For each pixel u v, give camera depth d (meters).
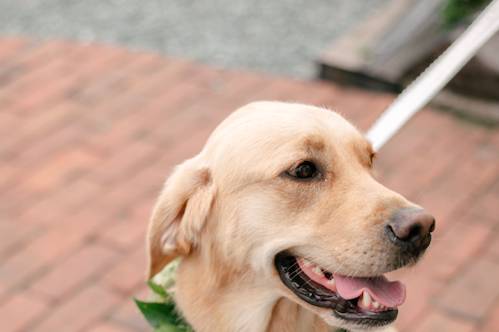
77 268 1.66
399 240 1.08
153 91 2.22
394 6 2.43
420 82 1.23
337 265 1.10
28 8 2.75
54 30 2.58
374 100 2.12
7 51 2.46
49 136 2.05
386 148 1.93
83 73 2.32
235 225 1.13
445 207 1.74
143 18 2.64
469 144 1.93
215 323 1.15
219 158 1.14
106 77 2.30
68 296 1.61
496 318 1.54
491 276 1.61
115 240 1.71
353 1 2.64
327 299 1.12
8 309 1.59
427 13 2.18
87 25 2.61
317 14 2.59
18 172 1.92
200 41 2.49
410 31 2.19
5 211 1.79
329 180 1.12
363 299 1.10
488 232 1.69
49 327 1.56
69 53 2.43
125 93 2.22
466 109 2.03
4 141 2.04
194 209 1.14
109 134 2.04
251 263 1.13
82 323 1.57
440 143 1.94
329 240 1.11
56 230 1.74
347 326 1.11
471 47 1.19
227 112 2.12
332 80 2.23
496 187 1.78
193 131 2.04
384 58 2.18
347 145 1.14
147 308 1.18
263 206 1.12
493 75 1.98
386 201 1.10
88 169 1.92
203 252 1.15
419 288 1.59
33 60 2.40
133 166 1.92
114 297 1.61
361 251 1.09
